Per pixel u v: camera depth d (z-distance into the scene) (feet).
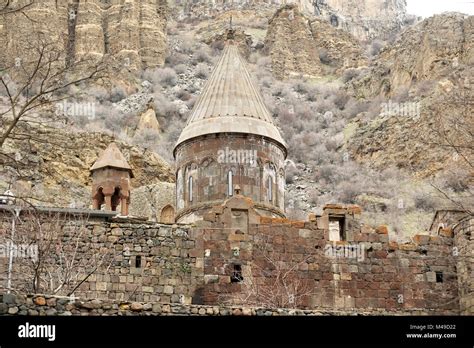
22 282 101.60
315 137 303.07
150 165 225.35
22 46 290.56
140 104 301.84
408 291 114.32
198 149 136.26
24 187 169.68
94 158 208.74
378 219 217.77
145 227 110.52
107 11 385.09
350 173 267.59
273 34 426.51
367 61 424.05
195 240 111.55
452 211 126.41
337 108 346.33
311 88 370.94
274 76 400.67
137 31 379.14
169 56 385.91
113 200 141.08
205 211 132.36
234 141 135.85
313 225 114.93
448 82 276.21
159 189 197.16
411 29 363.15
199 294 109.70
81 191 196.34
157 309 70.74
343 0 537.24
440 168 238.68
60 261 104.47
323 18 496.64
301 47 422.41
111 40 373.81
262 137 137.18
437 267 115.75
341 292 112.98
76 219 109.29
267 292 110.52
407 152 260.42
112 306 69.26
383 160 266.57
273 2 495.00
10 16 304.09
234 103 139.33
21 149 184.14
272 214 134.41
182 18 471.21
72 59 359.66
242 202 114.01
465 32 306.55
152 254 109.70
